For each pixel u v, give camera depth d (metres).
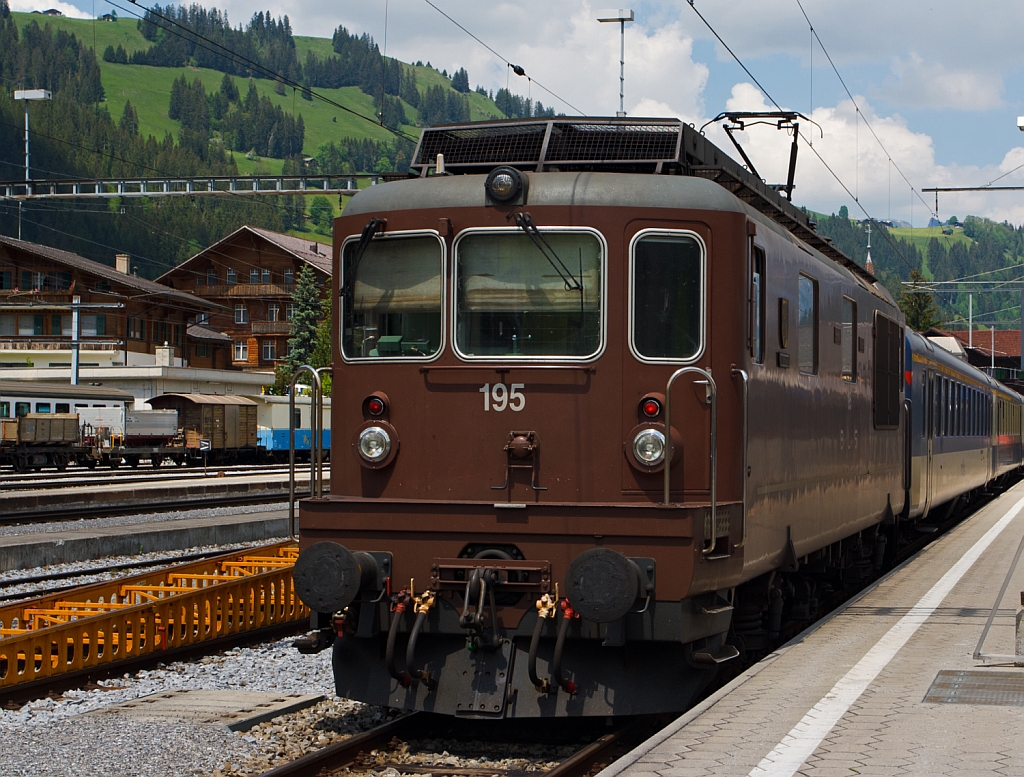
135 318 69.38
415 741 7.96
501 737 8.10
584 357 7.83
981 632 9.50
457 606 7.62
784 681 7.66
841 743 6.07
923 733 6.25
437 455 7.98
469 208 7.99
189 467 52.81
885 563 17.00
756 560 8.72
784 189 13.05
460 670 7.71
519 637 7.66
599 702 7.55
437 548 7.67
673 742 6.15
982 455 27.61
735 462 7.96
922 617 10.34
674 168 8.50
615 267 7.82
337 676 8.05
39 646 9.88
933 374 19.41
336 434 8.29
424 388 8.02
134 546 19.53
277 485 35.97
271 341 83.00
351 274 8.28
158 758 7.18
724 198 8.02
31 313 67.94
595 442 7.81
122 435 50.03
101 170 151.88
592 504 7.47
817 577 13.08
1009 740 6.09
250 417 58.75
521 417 7.88
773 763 5.71
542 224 7.88
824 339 10.80
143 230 139.62
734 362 7.96
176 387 63.12
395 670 7.58
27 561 17.34
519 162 8.73
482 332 7.97
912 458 17.02
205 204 158.00
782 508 9.38
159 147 165.12
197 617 11.38
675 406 7.80
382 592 7.68
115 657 10.45
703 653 7.65
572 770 6.95
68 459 47.22
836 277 11.38
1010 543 17.78
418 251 8.12
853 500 12.26
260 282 83.44
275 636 12.24
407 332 8.12
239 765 7.21
